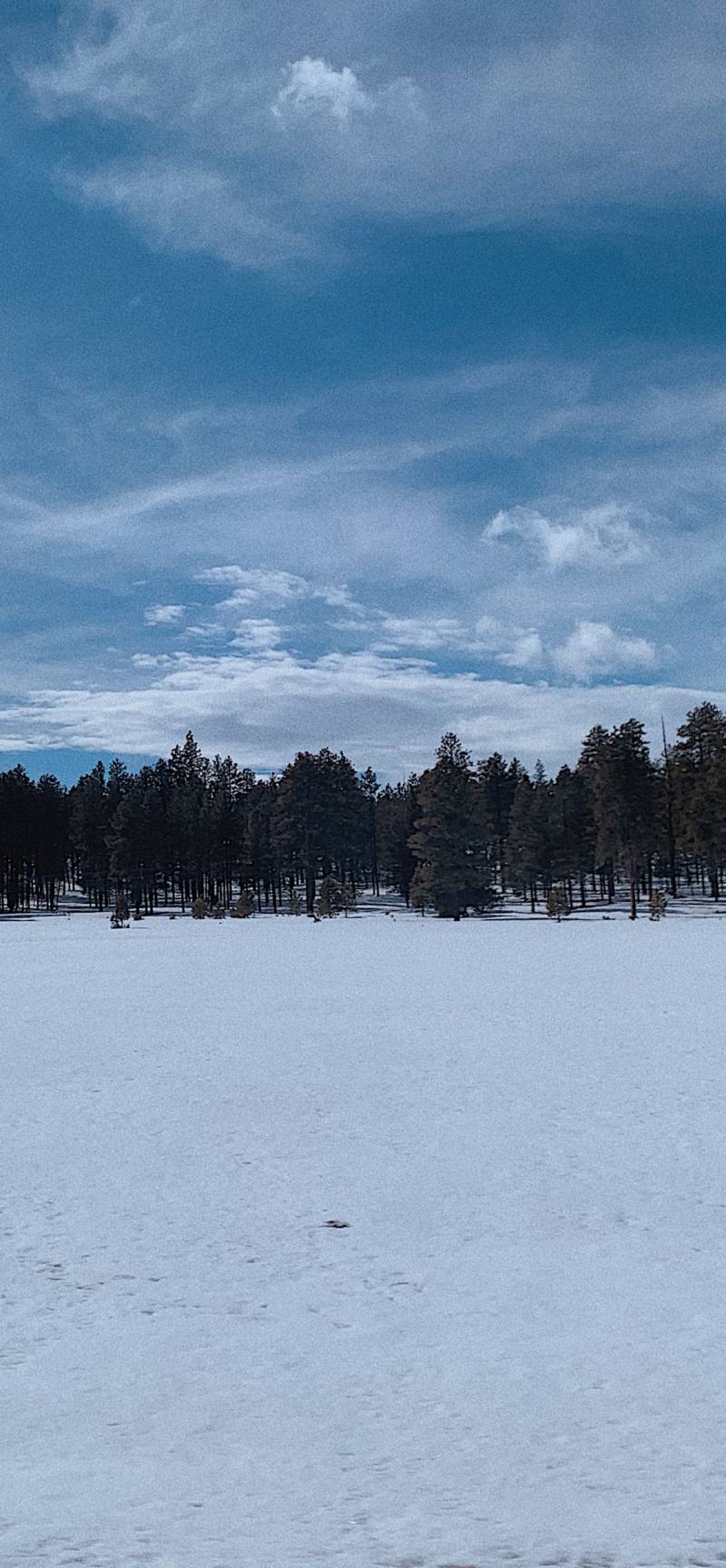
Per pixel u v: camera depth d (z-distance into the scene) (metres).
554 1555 3.37
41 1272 6.27
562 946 39.25
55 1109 10.86
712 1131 9.45
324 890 82.81
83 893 135.38
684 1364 4.94
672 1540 3.45
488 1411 4.48
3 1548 3.44
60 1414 4.52
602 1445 4.16
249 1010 19.47
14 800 110.19
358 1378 4.84
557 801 98.00
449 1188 7.91
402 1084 11.91
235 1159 8.82
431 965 30.38
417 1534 3.51
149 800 112.94
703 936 45.44
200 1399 4.65
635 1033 15.62
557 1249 6.59
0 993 23.88
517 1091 11.42
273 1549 3.42
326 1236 6.89
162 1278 6.18
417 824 81.56
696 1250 6.52
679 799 88.19
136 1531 3.55
